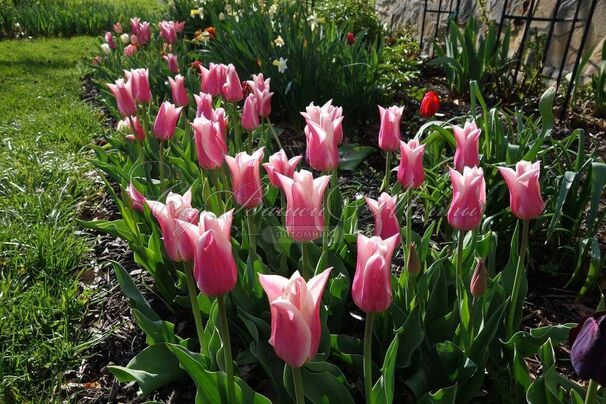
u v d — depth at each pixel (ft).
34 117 6.13
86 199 4.17
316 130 2.11
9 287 3.01
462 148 2.18
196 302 2.05
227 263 1.53
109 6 13.07
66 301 2.88
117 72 6.24
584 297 2.92
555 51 6.01
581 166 2.94
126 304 2.96
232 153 3.41
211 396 1.83
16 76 8.34
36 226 3.52
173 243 1.87
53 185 4.24
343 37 6.23
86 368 2.55
